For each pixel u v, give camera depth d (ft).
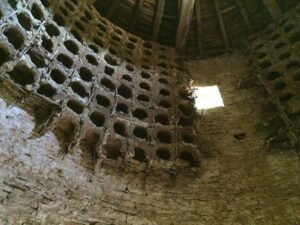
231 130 38.78
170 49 52.80
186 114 42.34
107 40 45.57
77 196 27.07
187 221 29.40
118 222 27.53
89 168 29.68
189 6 48.65
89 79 37.83
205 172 34.19
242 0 52.37
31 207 23.61
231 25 54.19
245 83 44.65
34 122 27.84
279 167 32.65
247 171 33.45
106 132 32.81
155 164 33.22
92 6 48.03
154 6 52.60
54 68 32.76
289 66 43.09
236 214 29.91
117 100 37.88
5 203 22.29
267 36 49.83
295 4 49.52
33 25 32.53
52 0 38.75
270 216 29.07
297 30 46.39
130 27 52.44
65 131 30.27
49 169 26.53
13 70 29.04
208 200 31.35
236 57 50.70
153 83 44.50
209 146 37.32
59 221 24.66
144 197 30.42
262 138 36.35
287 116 36.27
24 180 24.27
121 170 31.60
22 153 25.27
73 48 38.83
